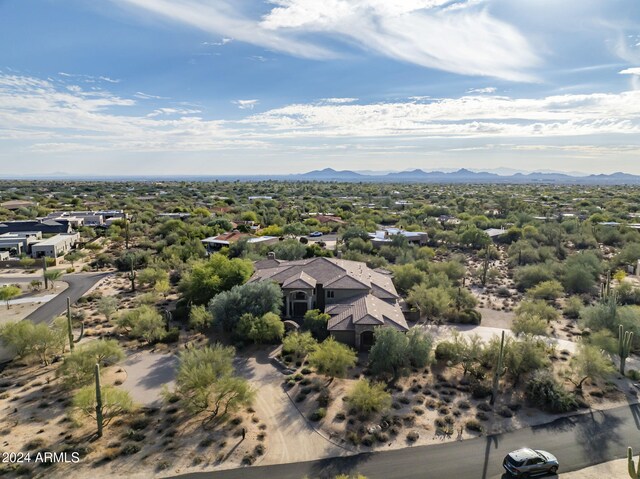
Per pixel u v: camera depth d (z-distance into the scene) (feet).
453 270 264.31
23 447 105.91
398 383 140.15
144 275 256.32
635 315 164.96
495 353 143.23
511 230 395.55
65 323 168.76
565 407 126.21
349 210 634.02
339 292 191.11
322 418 119.75
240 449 106.83
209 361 130.62
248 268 218.18
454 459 105.09
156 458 103.40
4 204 607.37
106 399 113.39
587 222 424.05
